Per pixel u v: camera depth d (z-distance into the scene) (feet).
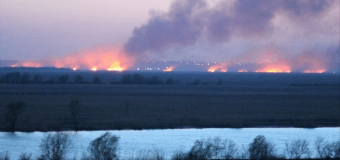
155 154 286.46
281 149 311.27
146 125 461.37
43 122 462.19
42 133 396.57
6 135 381.81
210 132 431.43
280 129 467.52
